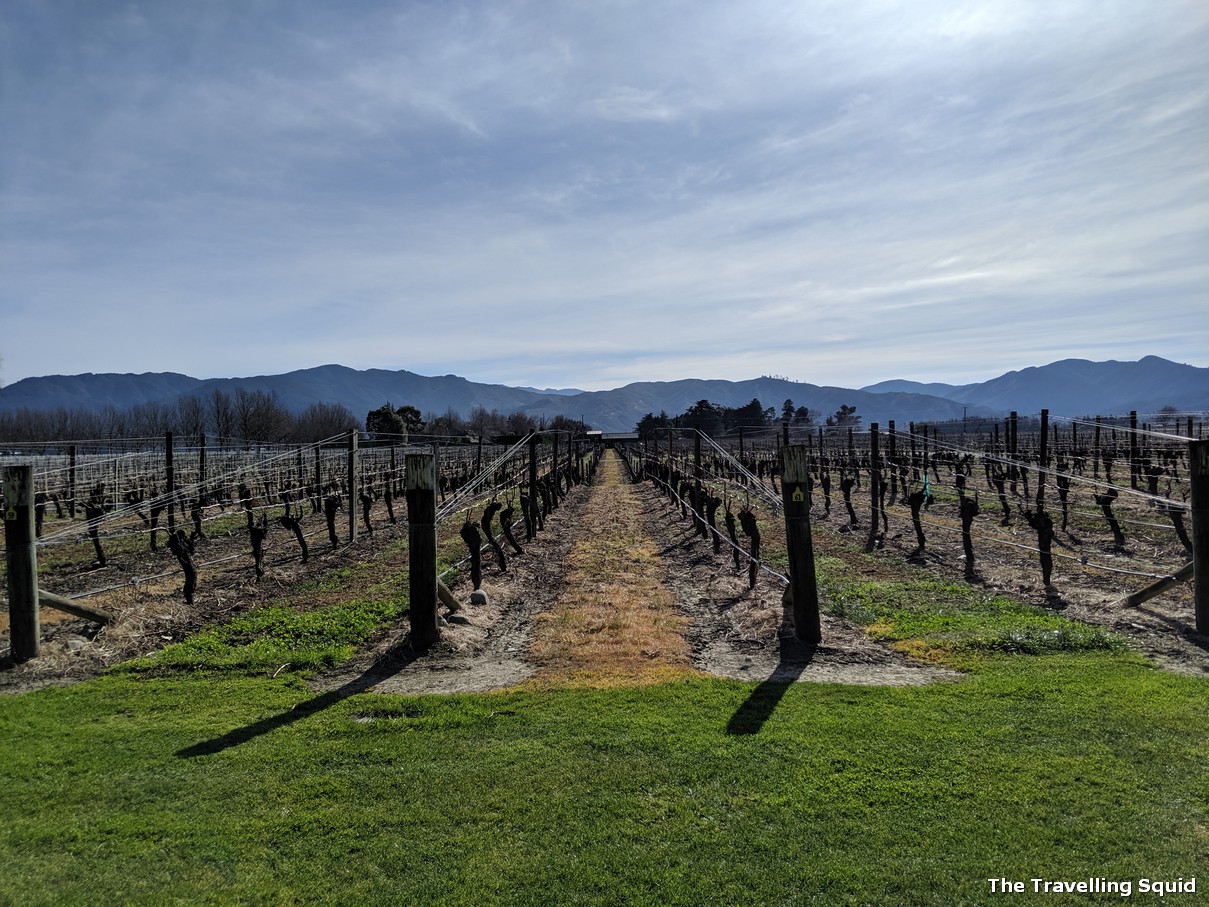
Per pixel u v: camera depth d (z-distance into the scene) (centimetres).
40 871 406
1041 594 1019
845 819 434
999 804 443
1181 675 661
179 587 1236
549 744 548
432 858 408
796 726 566
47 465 2538
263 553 1603
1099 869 379
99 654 842
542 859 404
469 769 511
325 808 465
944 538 1612
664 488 2917
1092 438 3838
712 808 450
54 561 1567
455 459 4056
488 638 891
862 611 928
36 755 553
